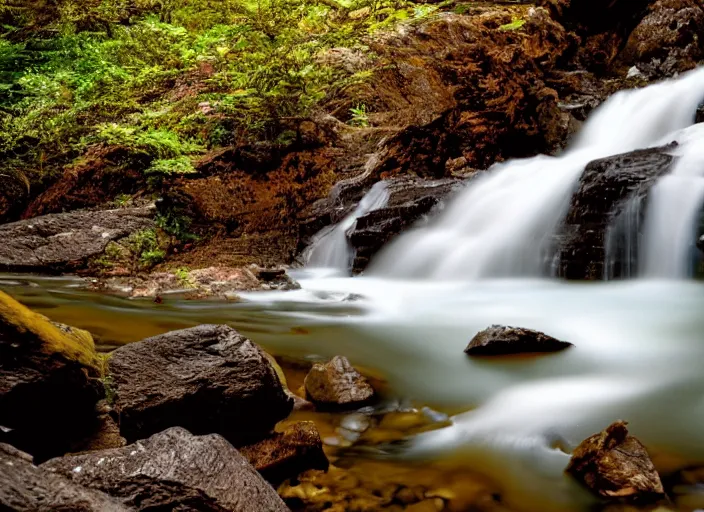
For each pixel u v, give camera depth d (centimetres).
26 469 174
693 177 726
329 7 1321
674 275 706
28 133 1062
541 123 1302
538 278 804
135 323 513
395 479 281
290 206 1049
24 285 707
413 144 1144
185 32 1345
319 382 368
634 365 425
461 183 1033
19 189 1044
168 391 281
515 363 437
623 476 259
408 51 1227
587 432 320
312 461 288
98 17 1445
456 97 1212
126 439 273
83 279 781
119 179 1058
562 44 1450
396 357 455
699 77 1255
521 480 279
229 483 211
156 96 1227
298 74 1062
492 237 881
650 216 725
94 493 183
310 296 729
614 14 1517
